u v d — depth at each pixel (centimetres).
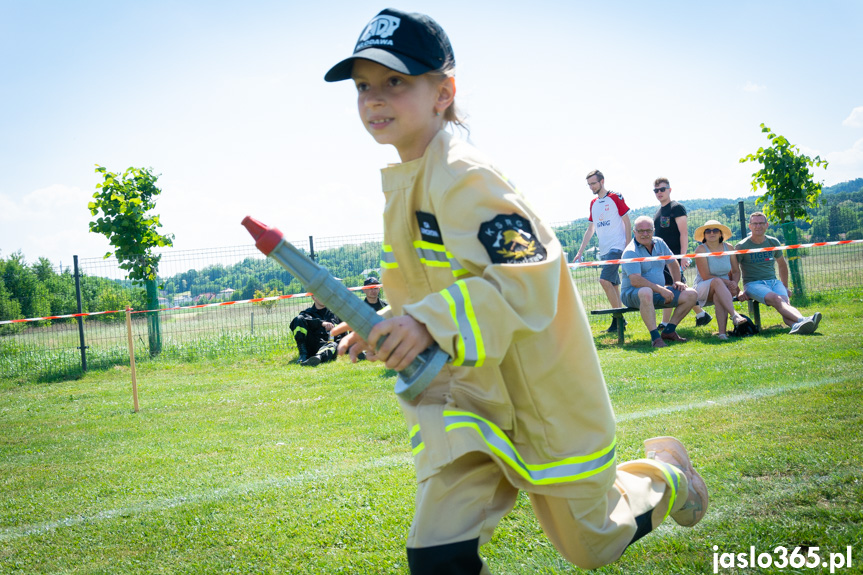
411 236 191
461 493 183
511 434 193
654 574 262
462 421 180
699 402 550
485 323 154
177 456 543
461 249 168
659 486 245
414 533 183
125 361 1279
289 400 769
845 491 324
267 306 1333
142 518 391
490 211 167
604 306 1338
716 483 350
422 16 191
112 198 1355
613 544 218
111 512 409
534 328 160
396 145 200
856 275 1327
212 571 310
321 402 733
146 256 1346
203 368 1173
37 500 447
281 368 1083
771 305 948
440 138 185
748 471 365
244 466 493
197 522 376
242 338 1305
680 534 295
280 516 373
